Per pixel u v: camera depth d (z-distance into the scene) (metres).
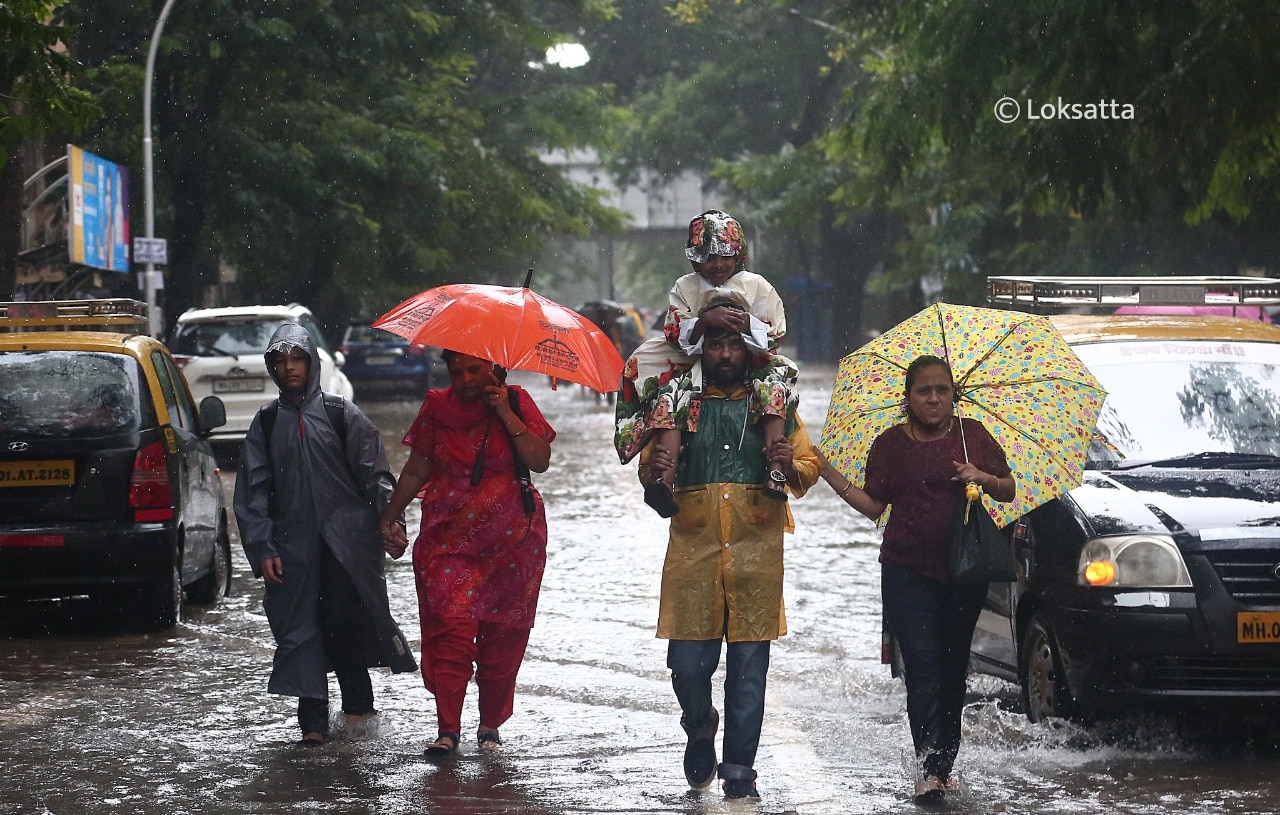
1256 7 37.03
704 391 15.76
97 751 18.59
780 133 153.50
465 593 18.06
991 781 16.83
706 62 153.62
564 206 103.25
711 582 15.73
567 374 17.66
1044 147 42.19
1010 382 16.91
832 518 42.69
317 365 18.95
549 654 24.47
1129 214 43.16
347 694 19.41
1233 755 17.95
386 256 87.00
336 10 80.25
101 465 26.19
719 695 21.12
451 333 17.62
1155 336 21.88
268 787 16.78
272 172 79.62
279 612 18.62
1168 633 17.42
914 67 49.62
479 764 17.72
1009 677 20.61
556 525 40.88
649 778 17.03
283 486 18.67
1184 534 17.81
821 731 19.38
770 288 16.03
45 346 27.08
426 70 93.00
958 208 87.75
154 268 78.06
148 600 26.72
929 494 16.16
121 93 74.12
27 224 77.00
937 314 17.28
